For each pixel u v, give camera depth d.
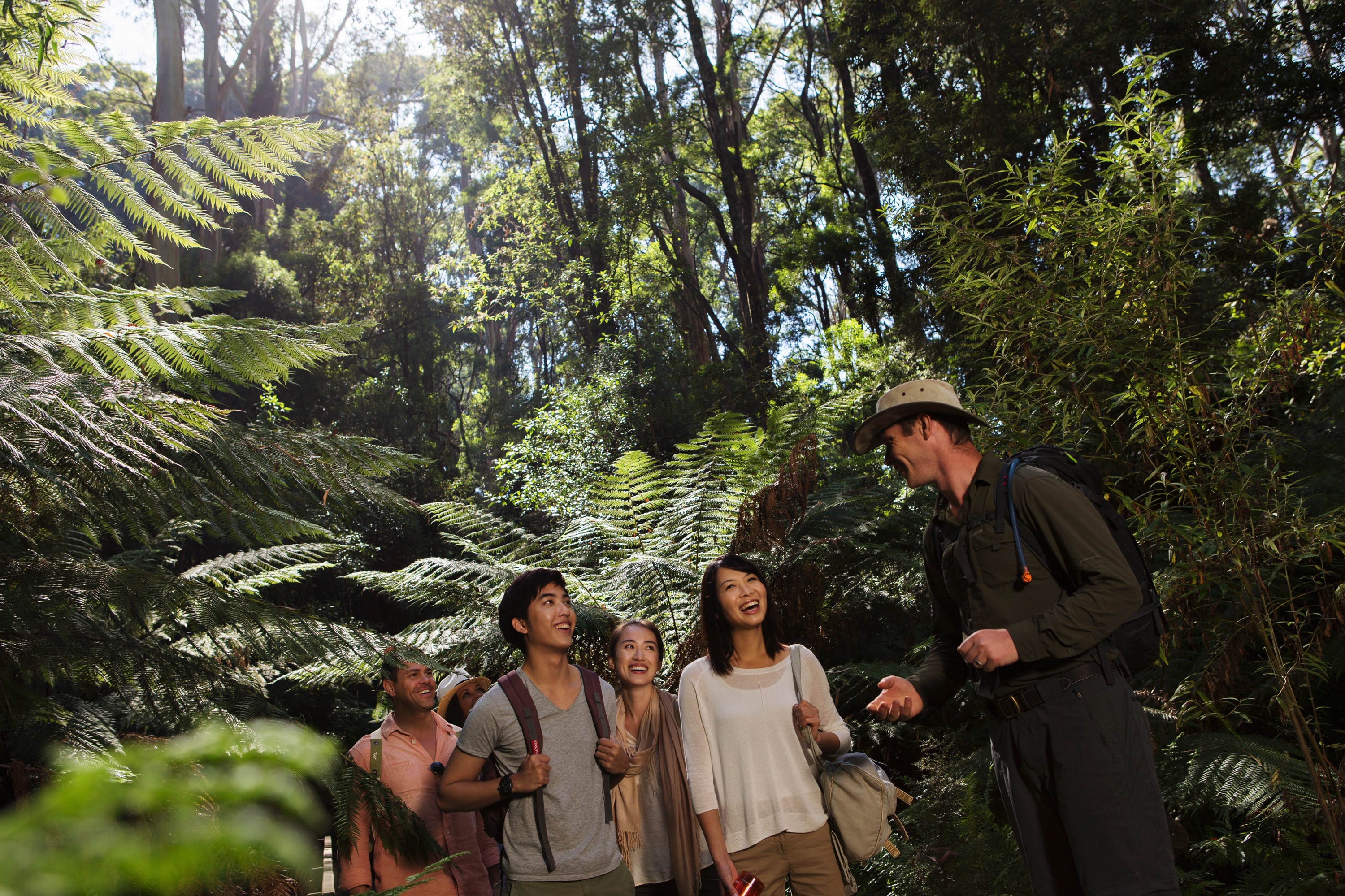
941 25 13.73
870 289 17.08
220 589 2.73
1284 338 3.26
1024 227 3.74
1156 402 3.16
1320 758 2.97
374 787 2.58
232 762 0.61
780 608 5.04
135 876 0.40
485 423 29.95
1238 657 3.18
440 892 3.24
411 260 28.55
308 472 2.74
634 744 3.26
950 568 2.30
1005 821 3.79
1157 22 11.92
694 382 18.55
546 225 25.20
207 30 28.25
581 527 5.78
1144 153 3.37
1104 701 2.05
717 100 22.98
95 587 2.42
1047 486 2.11
